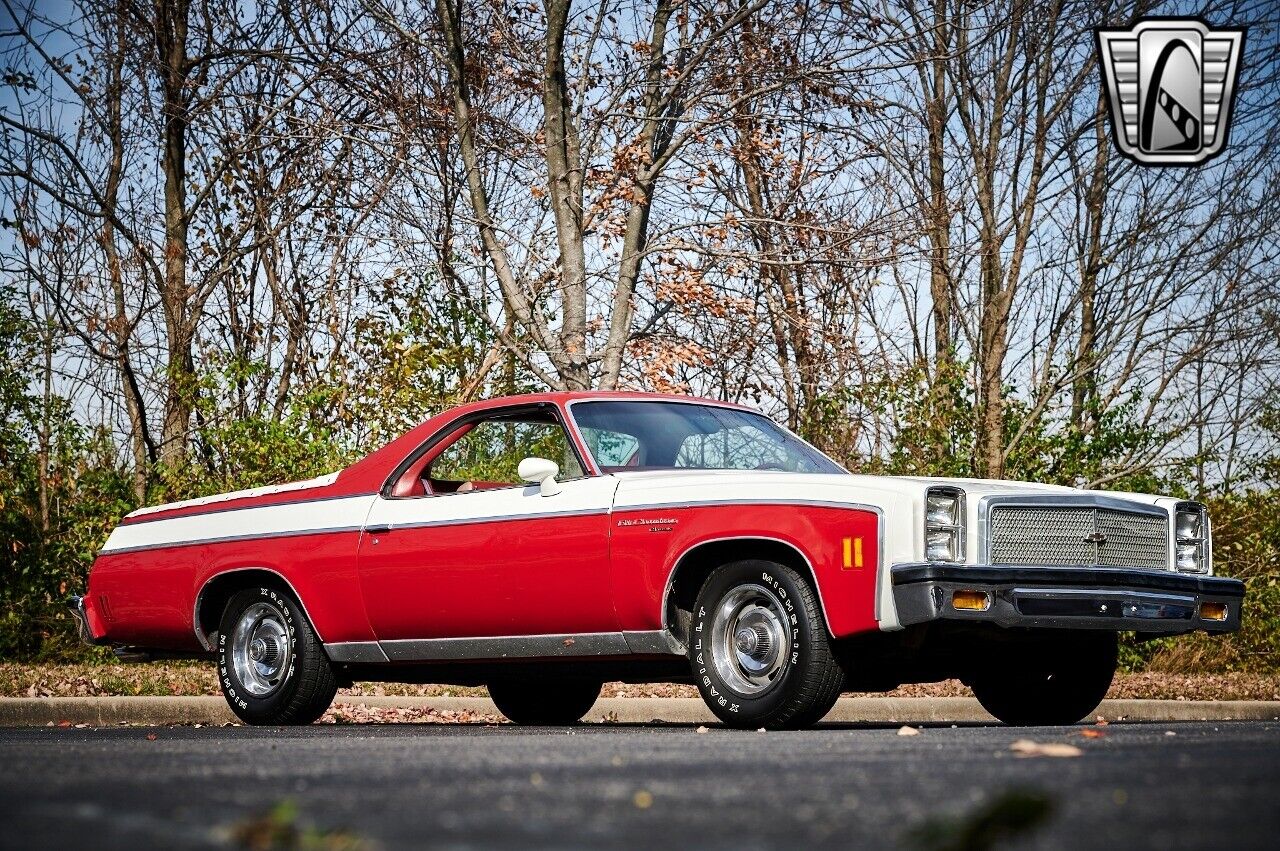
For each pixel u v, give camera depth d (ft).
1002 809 7.07
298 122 48.75
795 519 20.47
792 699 20.31
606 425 23.62
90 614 28.14
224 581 26.40
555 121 43.57
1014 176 45.62
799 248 43.96
